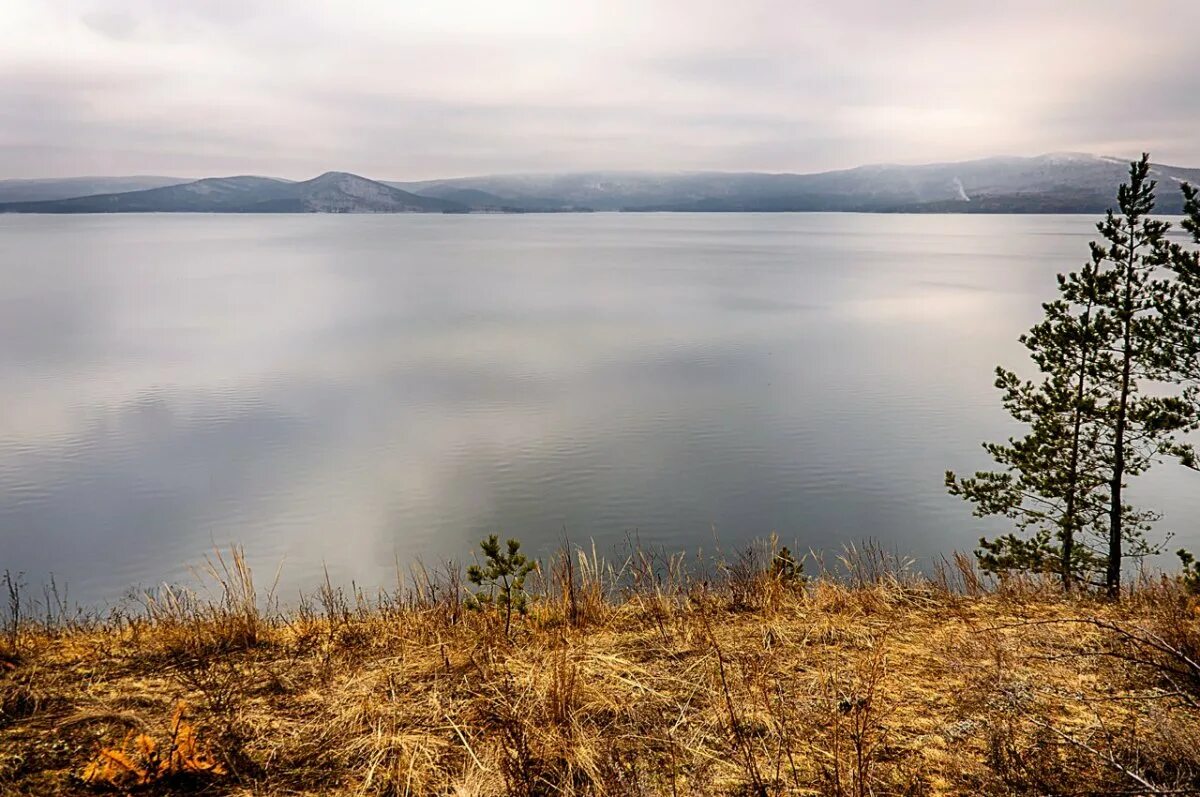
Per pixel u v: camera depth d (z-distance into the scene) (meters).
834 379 76.62
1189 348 12.84
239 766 3.21
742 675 4.25
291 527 41.03
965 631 5.11
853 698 3.93
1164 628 4.70
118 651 4.66
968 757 3.34
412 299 158.38
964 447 52.31
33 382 79.50
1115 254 14.34
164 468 52.12
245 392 75.69
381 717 3.67
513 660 4.48
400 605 5.89
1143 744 3.36
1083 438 15.23
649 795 3.06
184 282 196.00
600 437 56.88
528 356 93.56
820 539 37.03
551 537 38.25
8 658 4.38
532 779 3.13
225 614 5.10
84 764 3.13
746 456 51.06
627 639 4.99
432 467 50.69
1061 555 15.23
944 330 109.25
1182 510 38.56
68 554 38.34
